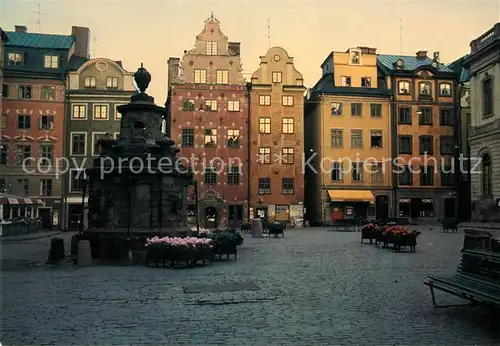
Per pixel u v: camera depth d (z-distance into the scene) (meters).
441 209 63.22
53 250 20.80
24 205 48.91
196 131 58.97
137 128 24.28
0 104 52.00
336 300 11.89
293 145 60.19
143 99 24.53
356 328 9.27
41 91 57.06
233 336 8.76
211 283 14.46
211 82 59.66
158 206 21.95
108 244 20.81
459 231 44.44
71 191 56.75
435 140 63.72
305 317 10.14
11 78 56.44
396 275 16.19
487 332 8.98
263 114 60.03
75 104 57.47
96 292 13.02
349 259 21.28
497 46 50.56
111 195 22.16
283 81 60.62
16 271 17.42
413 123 63.47
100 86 57.81
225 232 23.61
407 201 62.62
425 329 9.19
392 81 63.53
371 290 13.27
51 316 10.30
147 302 11.68
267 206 59.25
